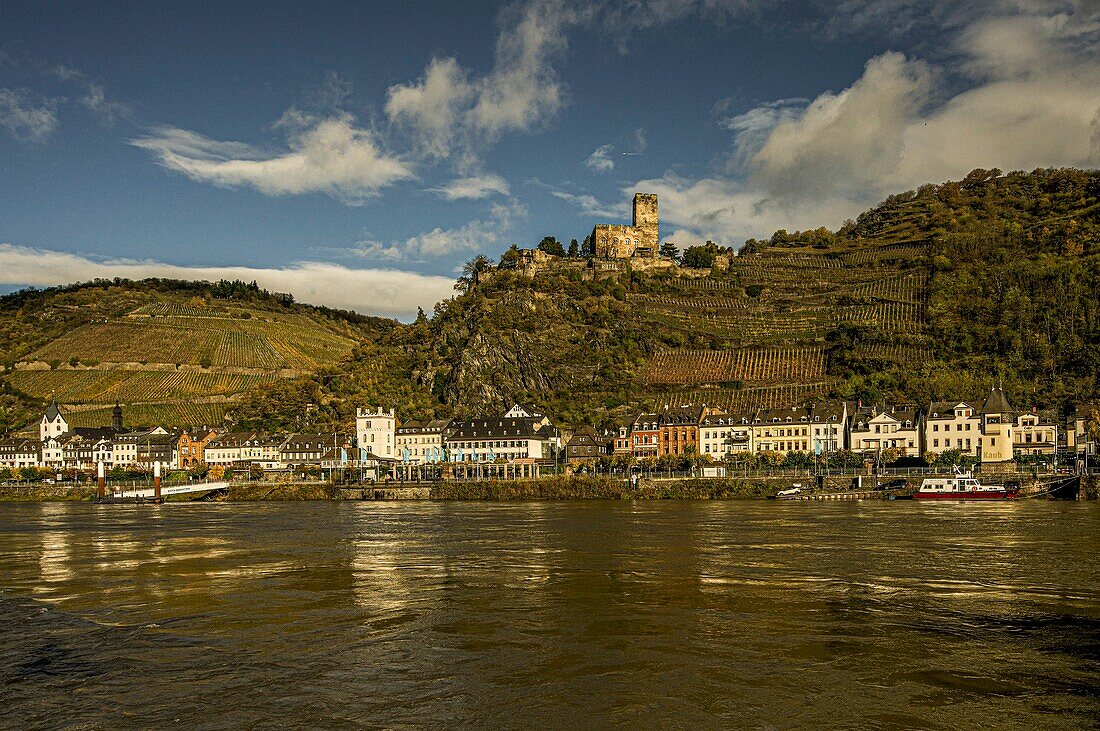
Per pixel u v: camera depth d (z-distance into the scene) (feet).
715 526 318.04
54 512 475.31
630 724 104.37
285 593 188.24
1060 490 464.24
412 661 131.23
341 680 122.31
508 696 114.62
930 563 220.23
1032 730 102.53
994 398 622.95
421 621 158.10
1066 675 122.83
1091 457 552.41
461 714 108.17
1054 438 611.88
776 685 118.42
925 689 116.78
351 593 187.01
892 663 128.57
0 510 501.15
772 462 611.88
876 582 193.26
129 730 104.12
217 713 109.40
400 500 550.36
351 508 474.08
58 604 179.73
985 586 187.93
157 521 390.42
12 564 240.53
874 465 588.91
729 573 206.39
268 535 311.27
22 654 138.72
